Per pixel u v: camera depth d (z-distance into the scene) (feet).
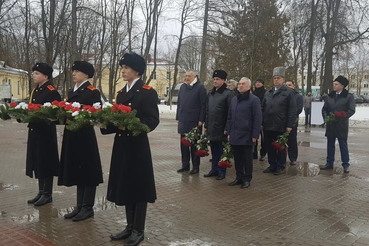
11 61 98.63
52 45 74.43
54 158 16.57
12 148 33.30
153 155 31.27
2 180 21.53
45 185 16.87
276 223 15.02
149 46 93.81
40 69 16.46
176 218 15.44
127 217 13.08
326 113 26.02
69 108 13.65
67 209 16.28
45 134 16.28
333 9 87.10
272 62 64.85
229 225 14.69
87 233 13.53
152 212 16.17
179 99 24.56
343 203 18.02
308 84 90.63
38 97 16.24
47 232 13.57
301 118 78.64
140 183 12.38
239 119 20.75
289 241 13.12
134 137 12.39
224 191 20.06
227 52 67.97
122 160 12.39
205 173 24.61
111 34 94.07
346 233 13.98
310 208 17.16
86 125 12.98
